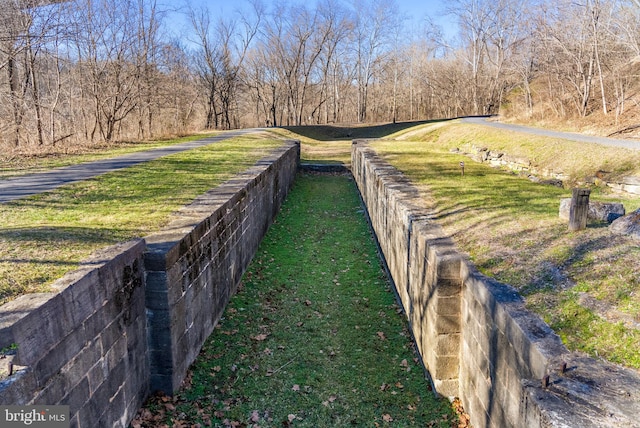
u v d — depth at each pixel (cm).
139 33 2019
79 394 302
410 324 565
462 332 423
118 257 355
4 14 1257
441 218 580
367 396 439
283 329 563
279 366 484
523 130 1695
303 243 921
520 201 666
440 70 4650
